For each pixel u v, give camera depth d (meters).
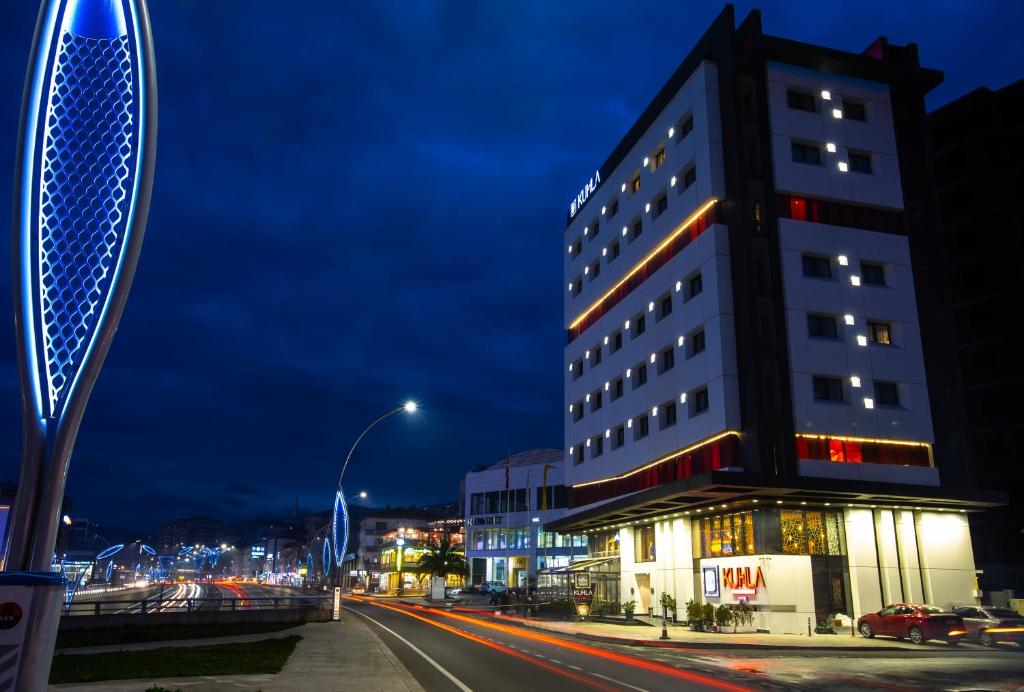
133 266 9.05
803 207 44.97
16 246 8.78
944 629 30.08
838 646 29.77
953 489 39.38
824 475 40.50
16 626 7.93
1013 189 72.69
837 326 43.47
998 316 68.94
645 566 50.09
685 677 19.17
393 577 117.88
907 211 47.19
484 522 109.50
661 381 49.38
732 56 46.16
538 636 33.50
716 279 43.91
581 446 63.81
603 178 63.03
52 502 8.52
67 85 9.15
